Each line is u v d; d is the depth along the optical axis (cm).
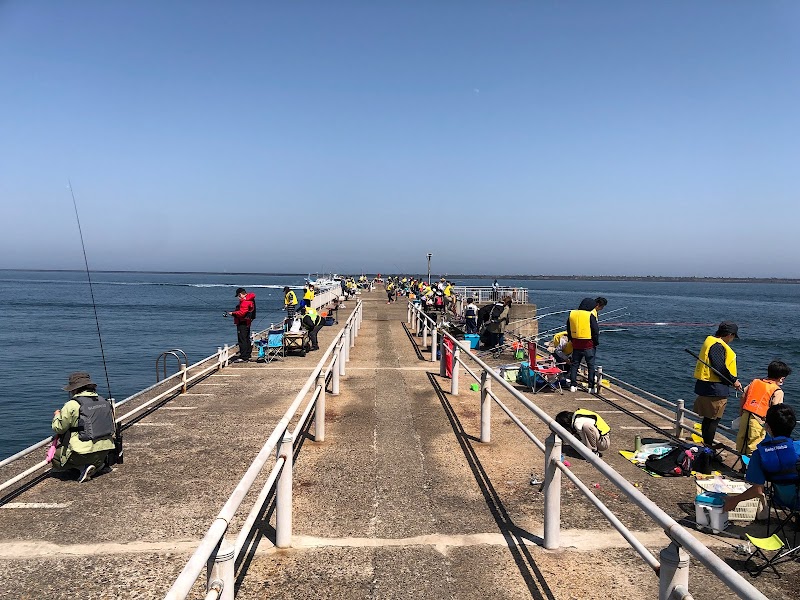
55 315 6550
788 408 455
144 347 3759
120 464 650
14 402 2208
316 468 630
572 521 494
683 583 252
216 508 524
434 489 568
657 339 4166
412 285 4338
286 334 1519
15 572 407
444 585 386
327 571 404
